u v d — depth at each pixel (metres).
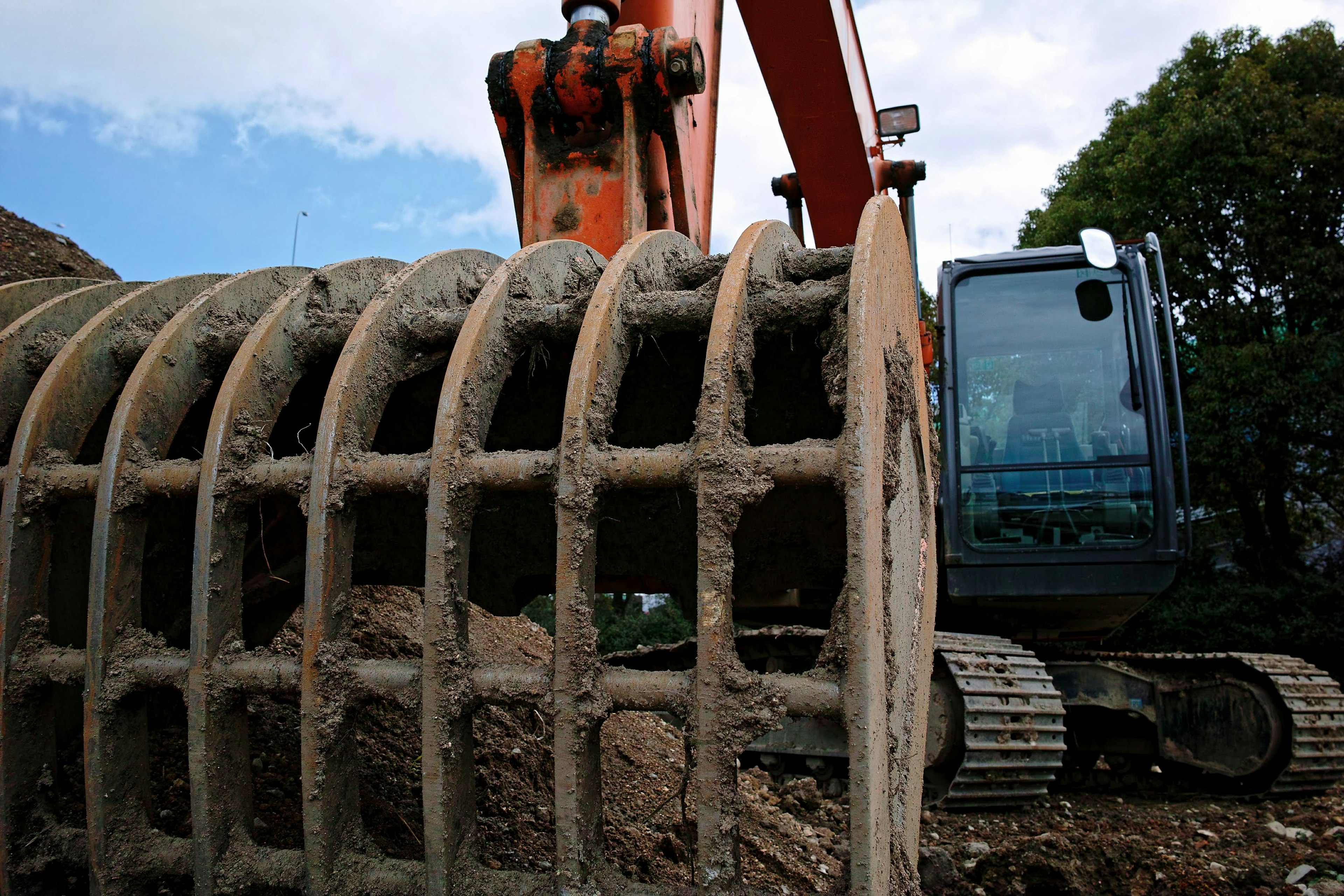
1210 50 22.97
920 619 2.89
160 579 3.20
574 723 2.02
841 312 2.25
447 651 2.12
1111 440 6.66
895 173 7.23
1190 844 5.38
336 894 2.18
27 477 2.59
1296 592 17.28
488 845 3.41
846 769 4.64
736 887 1.93
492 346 2.39
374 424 2.45
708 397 2.09
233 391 2.47
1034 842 4.88
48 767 2.60
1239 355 18.12
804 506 3.42
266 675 2.30
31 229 6.54
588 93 3.67
